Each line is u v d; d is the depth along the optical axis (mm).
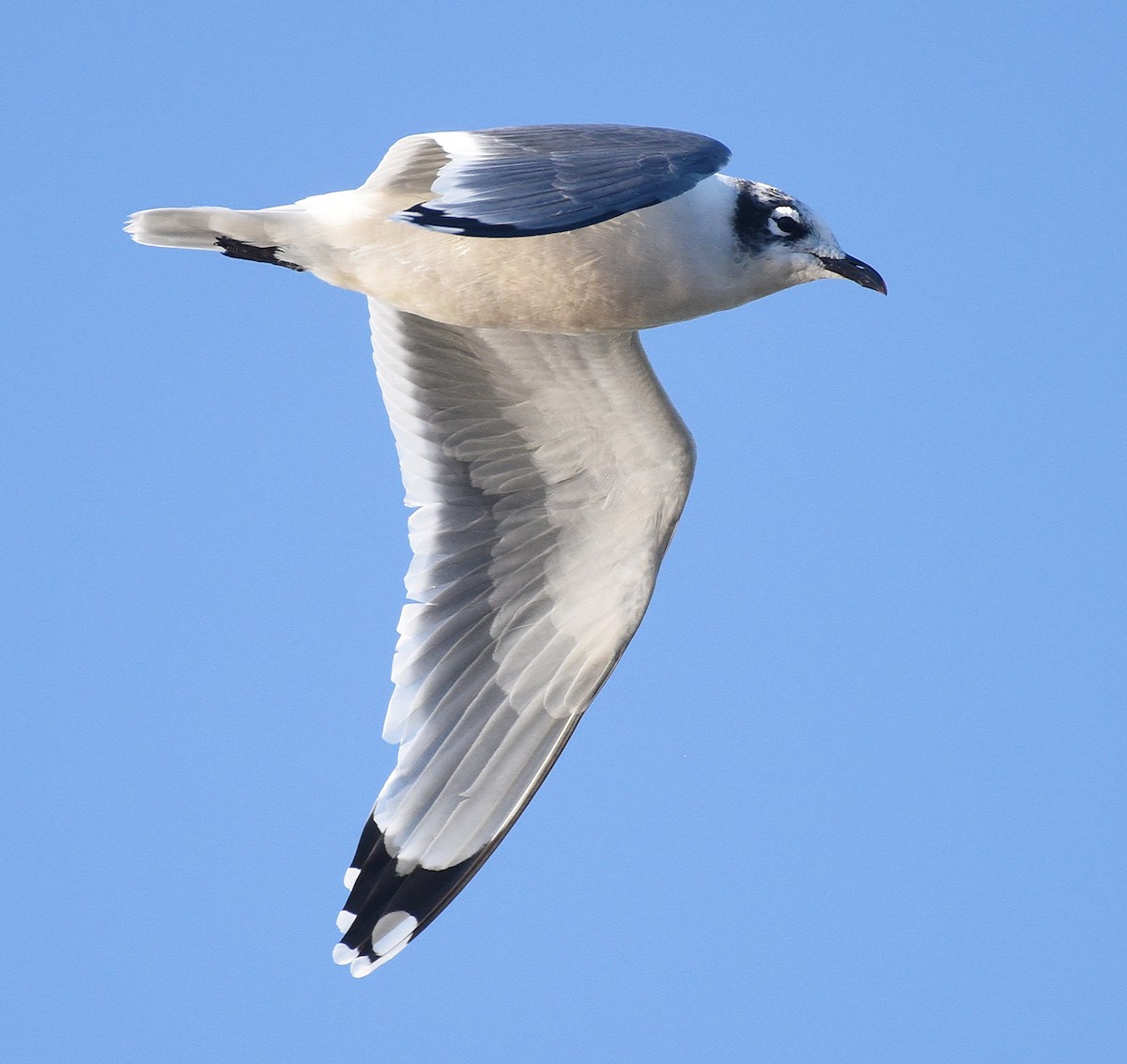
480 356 11617
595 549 11969
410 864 11445
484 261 10352
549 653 11898
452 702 11703
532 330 10805
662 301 10672
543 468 11961
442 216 8914
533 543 11977
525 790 11680
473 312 10641
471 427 11867
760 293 10977
